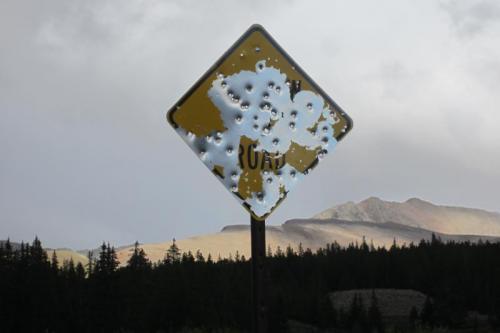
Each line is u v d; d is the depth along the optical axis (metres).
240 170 4.01
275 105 4.07
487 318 104.56
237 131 4.01
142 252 124.50
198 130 3.99
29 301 94.81
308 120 4.11
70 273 112.25
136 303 99.12
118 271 106.44
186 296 94.50
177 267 110.50
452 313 101.81
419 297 150.00
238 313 88.62
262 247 4.00
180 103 3.99
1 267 98.31
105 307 99.56
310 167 4.09
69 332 96.31
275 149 4.06
